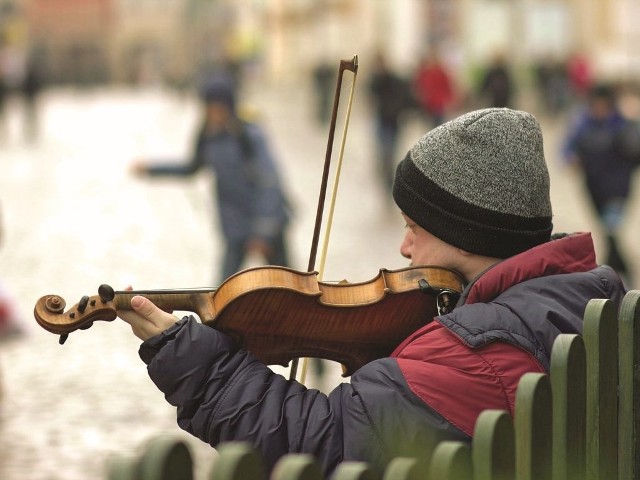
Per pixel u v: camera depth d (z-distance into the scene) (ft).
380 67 110.63
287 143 163.63
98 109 280.72
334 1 277.85
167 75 394.52
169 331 14.08
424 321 15.71
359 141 163.94
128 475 9.82
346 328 15.48
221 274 47.19
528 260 14.65
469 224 14.78
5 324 33.24
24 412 39.24
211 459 32.91
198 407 13.98
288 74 362.74
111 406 39.99
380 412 13.55
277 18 369.09
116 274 69.97
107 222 92.63
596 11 224.53
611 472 14.19
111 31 517.96
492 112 14.94
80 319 14.26
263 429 13.74
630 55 216.95
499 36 241.76
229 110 47.24
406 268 15.57
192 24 510.58
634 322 14.51
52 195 111.04
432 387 13.64
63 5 510.99
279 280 15.01
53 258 75.46
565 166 61.00
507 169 14.73
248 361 14.14
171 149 162.50
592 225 88.48
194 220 92.53
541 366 13.85
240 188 47.29
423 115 137.28
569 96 209.56
